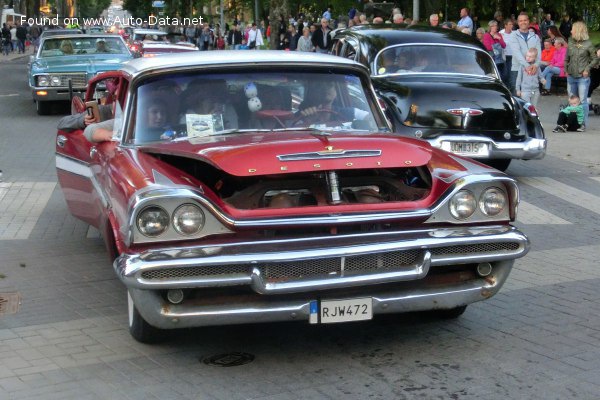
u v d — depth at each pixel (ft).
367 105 22.16
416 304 18.17
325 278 17.13
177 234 16.90
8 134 54.90
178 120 20.83
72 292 23.68
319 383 17.33
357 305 17.72
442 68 39.96
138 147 20.13
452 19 118.73
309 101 21.58
